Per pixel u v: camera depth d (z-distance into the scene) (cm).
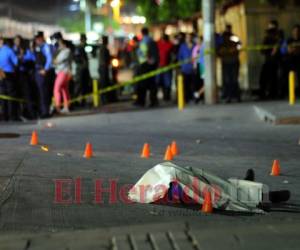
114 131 2764
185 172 1501
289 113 2986
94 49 4109
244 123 2948
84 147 2316
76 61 3916
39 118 3334
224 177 1784
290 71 3800
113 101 4300
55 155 2141
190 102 3966
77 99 3825
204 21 3738
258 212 1423
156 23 7406
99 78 4062
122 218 1377
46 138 2552
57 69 3462
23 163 1991
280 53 3812
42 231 1277
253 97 4131
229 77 3800
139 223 1337
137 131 2755
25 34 6044
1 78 3192
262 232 1194
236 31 4475
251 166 1961
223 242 1136
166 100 4247
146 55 3762
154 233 1191
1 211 1434
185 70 3947
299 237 1165
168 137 2561
